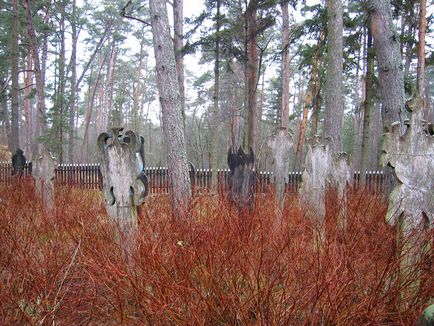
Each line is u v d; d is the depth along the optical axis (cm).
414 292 305
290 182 1170
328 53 914
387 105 702
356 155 2694
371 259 331
